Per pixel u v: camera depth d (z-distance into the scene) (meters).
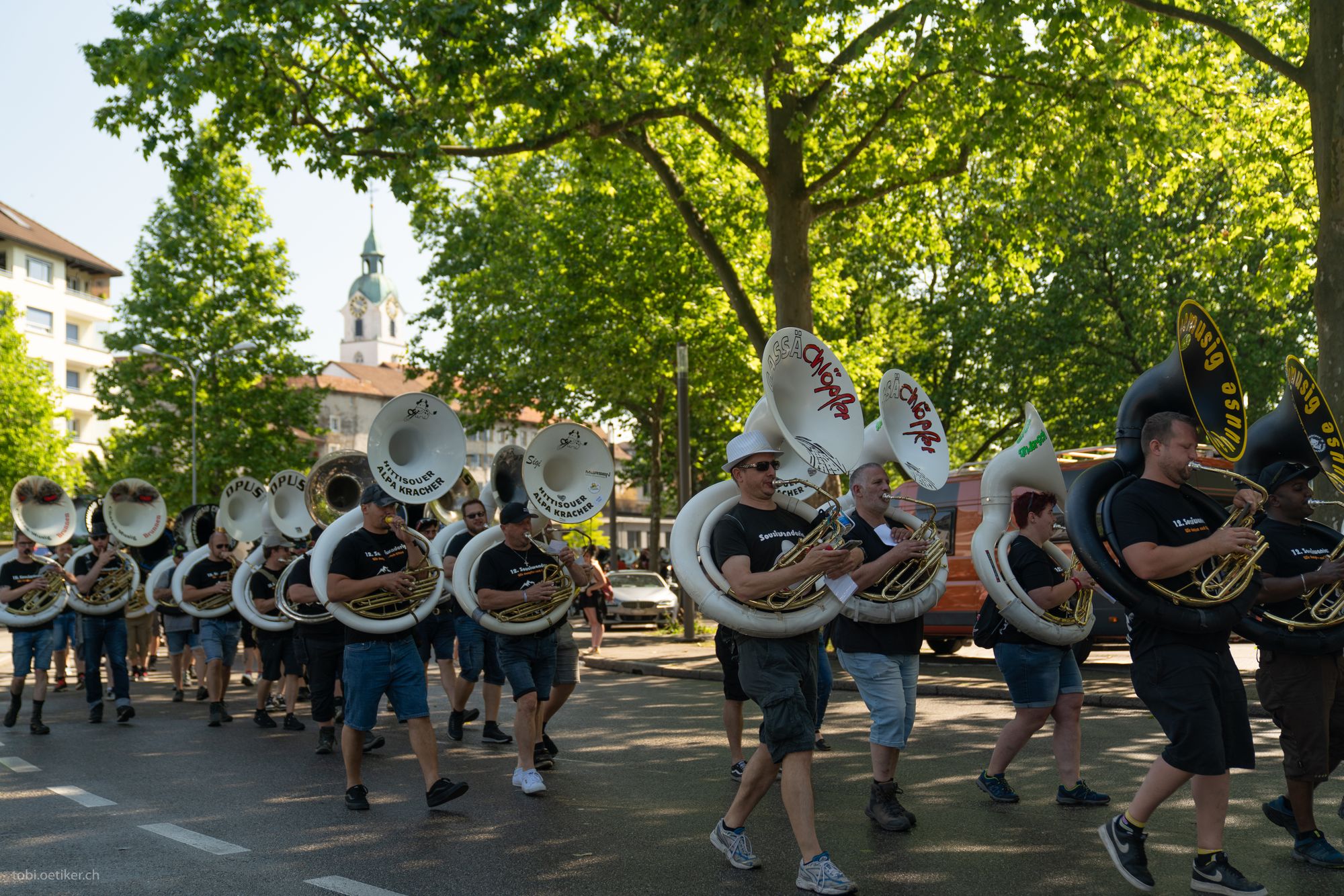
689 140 21.42
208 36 15.73
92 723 11.53
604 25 17.84
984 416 33.09
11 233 64.56
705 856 5.79
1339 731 5.65
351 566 7.00
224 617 11.58
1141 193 27.47
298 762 8.98
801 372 6.10
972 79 15.73
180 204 39.47
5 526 45.88
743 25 14.33
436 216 33.66
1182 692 4.82
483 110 16.83
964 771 7.94
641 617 25.97
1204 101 18.09
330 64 16.88
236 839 6.38
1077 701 6.79
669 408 33.84
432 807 7.05
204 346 39.88
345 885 5.36
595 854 5.87
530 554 7.89
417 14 15.12
